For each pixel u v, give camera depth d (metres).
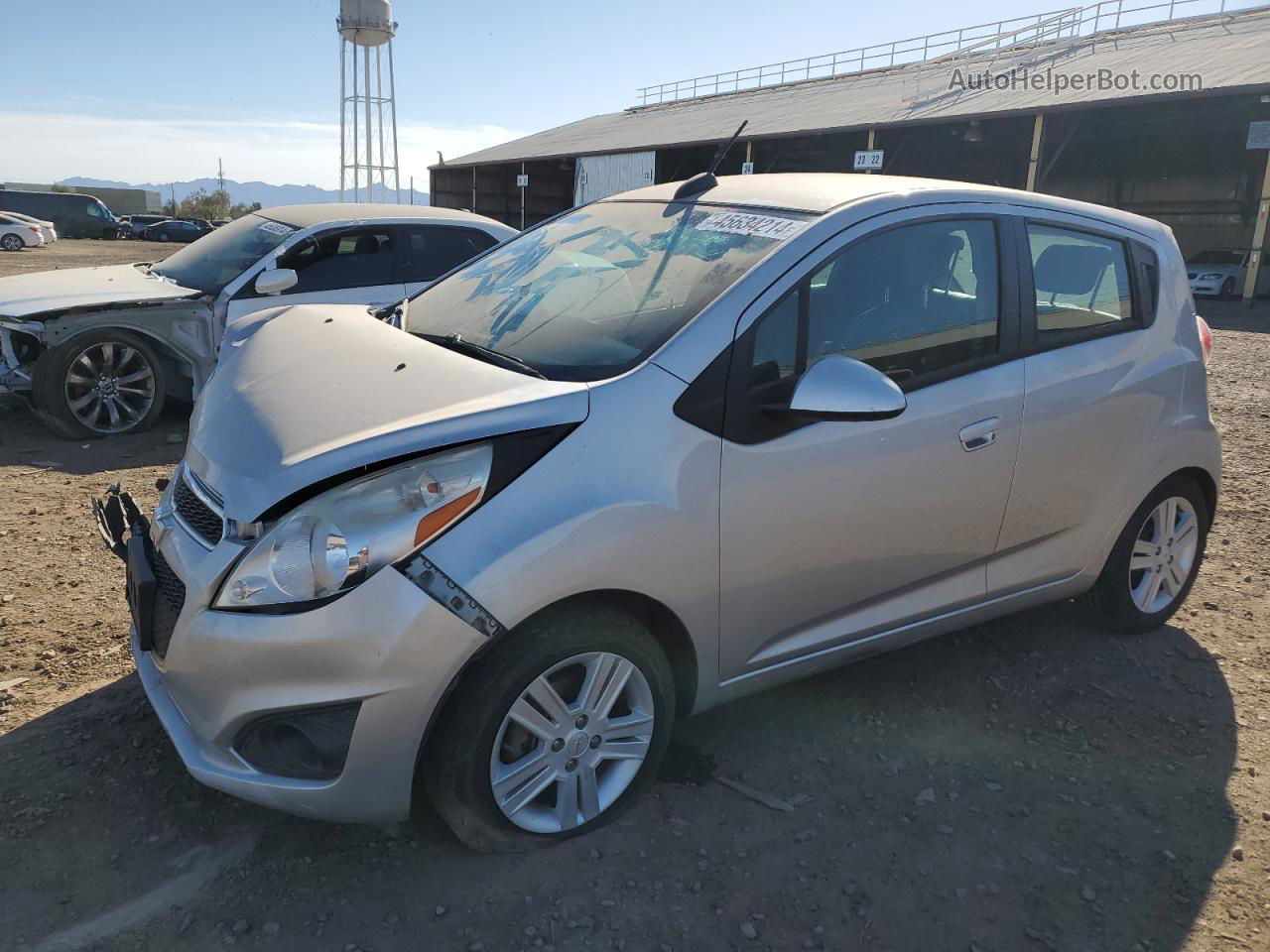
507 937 2.20
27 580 4.02
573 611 2.33
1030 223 3.22
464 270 3.70
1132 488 3.50
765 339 2.60
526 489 2.23
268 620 2.13
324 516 2.16
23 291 6.45
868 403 2.45
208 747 2.27
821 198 2.94
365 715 2.13
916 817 2.68
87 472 5.66
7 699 3.07
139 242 41.16
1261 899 2.41
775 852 2.52
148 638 2.48
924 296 2.92
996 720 3.20
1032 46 33.69
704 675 2.63
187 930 2.18
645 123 42.84
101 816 2.54
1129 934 2.29
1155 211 32.75
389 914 2.25
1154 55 26.47
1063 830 2.65
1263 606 4.15
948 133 28.11
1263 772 2.95
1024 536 3.24
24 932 2.15
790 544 2.64
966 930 2.29
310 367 2.79
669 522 2.39
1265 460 6.48
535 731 2.36
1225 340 13.51
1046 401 3.12
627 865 2.44
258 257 6.64
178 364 6.77
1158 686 3.45
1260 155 29.70
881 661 3.57
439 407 2.34
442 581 2.13
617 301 2.84
